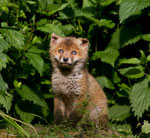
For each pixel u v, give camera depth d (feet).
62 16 32.45
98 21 31.73
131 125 32.86
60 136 23.36
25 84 30.25
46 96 30.99
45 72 31.42
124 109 32.53
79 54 27.76
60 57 27.04
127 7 28.71
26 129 24.67
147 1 28.60
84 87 27.58
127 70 31.37
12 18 30.45
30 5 28.89
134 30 32.09
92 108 27.99
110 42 33.71
